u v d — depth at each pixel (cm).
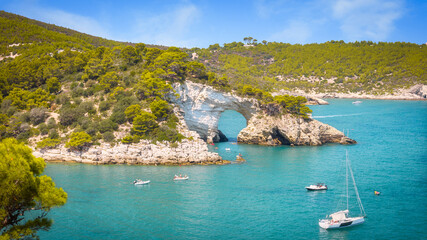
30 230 3189
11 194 3048
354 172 8075
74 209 5447
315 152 10688
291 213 5459
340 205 5831
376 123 17350
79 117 9456
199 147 9050
